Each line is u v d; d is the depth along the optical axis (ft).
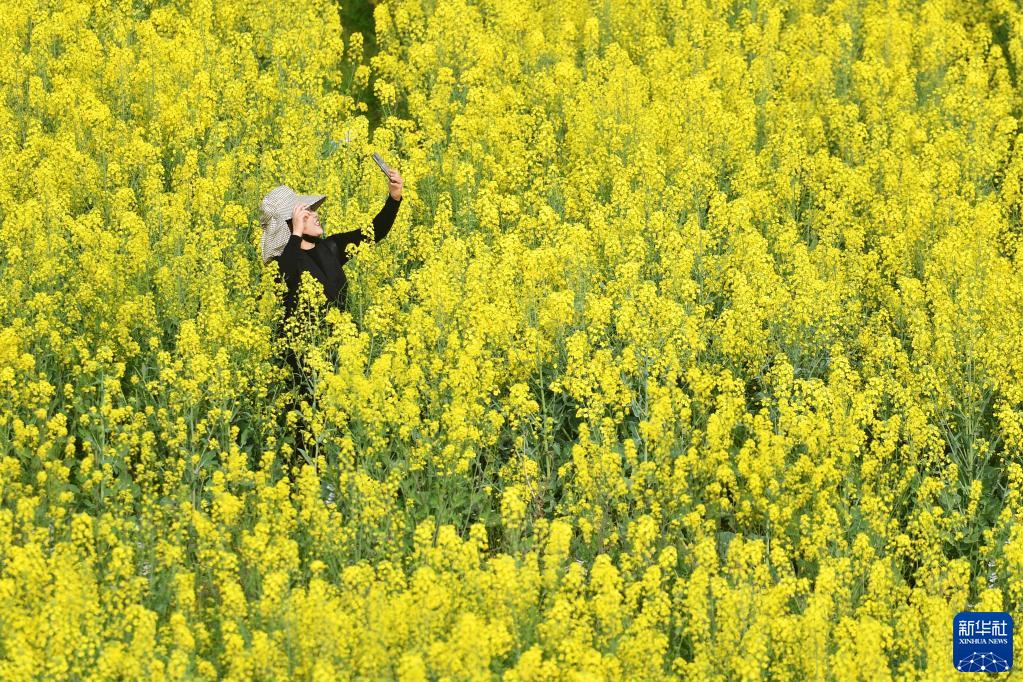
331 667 55.42
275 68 128.26
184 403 78.69
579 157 117.19
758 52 141.28
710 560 65.57
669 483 73.72
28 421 78.95
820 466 74.95
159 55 123.13
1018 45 136.87
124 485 74.84
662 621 67.00
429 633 58.90
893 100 126.11
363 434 77.15
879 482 77.97
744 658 61.05
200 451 79.82
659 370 81.71
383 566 63.05
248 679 58.18
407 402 76.89
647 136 116.57
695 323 85.20
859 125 118.32
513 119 120.57
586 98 121.70
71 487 74.33
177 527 67.87
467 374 79.00
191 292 88.74
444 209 103.86
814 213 107.65
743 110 120.16
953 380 84.58
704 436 78.84
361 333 83.71
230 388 79.51
